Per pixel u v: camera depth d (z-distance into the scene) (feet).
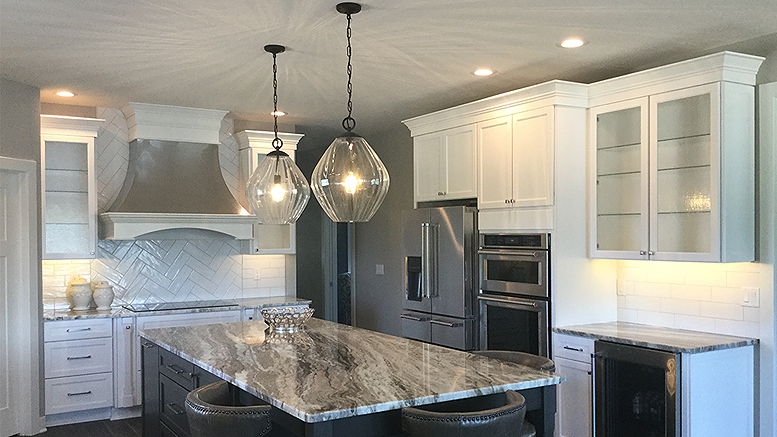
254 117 20.89
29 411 16.22
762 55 12.67
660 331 13.75
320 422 7.47
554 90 14.39
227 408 8.30
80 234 18.16
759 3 10.69
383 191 10.84
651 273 14.78
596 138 14.67
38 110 16.65
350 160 10.57
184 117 19.26
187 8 10.68
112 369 17.66
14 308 16.21
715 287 13.47
